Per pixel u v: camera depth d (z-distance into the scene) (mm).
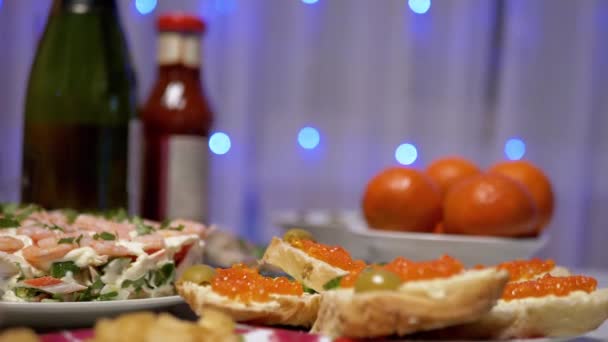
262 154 1812
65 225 877
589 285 796
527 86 1751
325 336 752
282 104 1796
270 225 1806
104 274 841
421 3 1748
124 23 1700
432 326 740
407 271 751
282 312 782
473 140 1772
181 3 1745
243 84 1765
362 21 1770
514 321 771
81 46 1066
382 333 747
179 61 1108
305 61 1776
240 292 784
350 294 756
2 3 1710
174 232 888
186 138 1098
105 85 1066
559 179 1777
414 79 1765
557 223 1801
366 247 1021
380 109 1784
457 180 1100
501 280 744
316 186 1807
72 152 1043
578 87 1755
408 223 1023
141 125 1112
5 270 822
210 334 664
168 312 840
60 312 798
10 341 616
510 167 1080
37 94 1051
